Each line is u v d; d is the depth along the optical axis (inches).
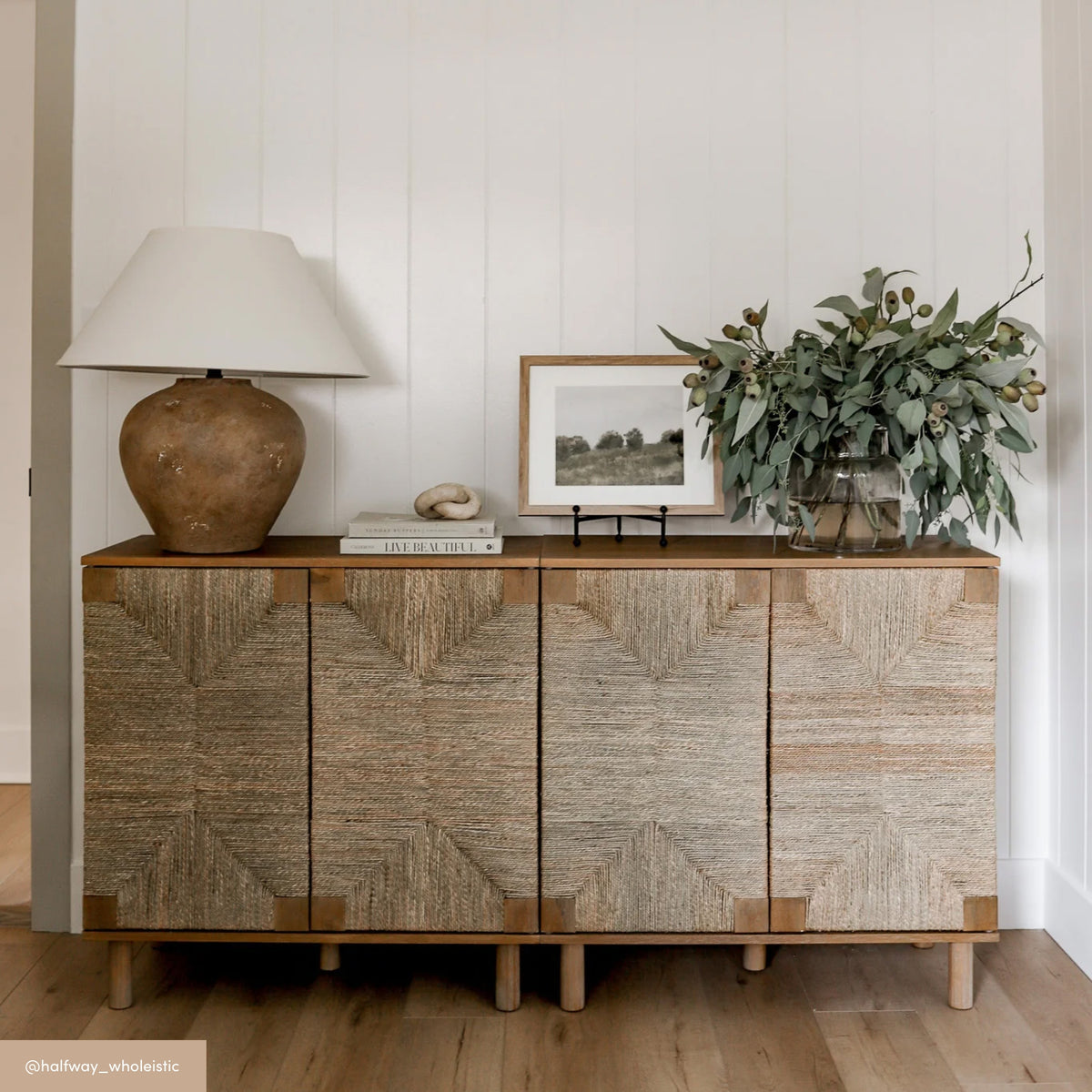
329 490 93.7
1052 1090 70.7
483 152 92.2
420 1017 79.9
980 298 92.6
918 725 78.7
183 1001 82.2
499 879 79.4
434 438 93.4
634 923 79.7
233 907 79.7
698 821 79.1
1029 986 84.4
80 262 91.7
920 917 79.7
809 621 78.1
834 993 83.5
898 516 80.9
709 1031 77.9
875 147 92.2
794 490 81.9
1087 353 85.0
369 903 79.7
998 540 92.4
